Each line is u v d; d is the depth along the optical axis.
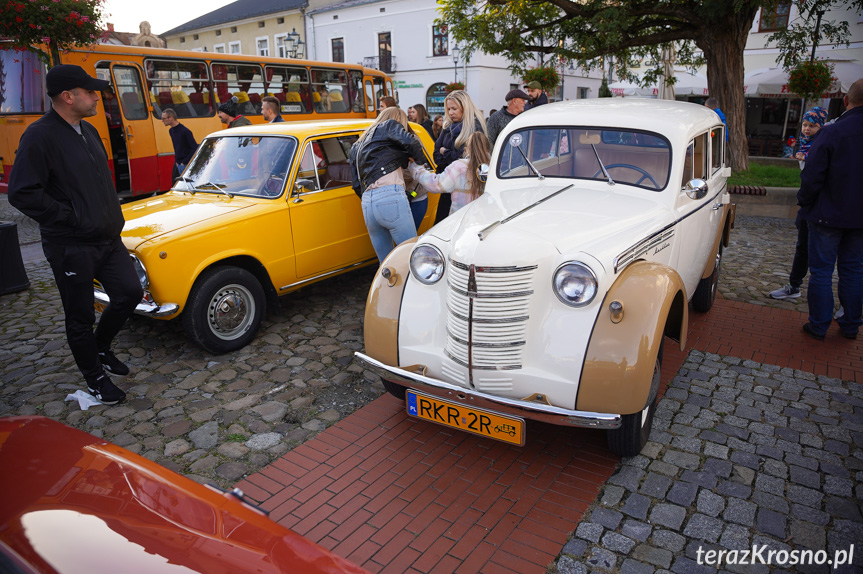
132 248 4.20
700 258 4.65
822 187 4.51
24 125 10.03
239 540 1.64
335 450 3.46
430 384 3.10
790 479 3.08
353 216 5.68
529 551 2.63
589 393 2.88
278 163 5.23
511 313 2.97
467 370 3.08
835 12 19.05
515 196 4.00
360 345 4.96
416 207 5.84
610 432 3.16
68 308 3.80
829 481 3.06
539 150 4.38
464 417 3.10
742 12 11.76
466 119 5.84
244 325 4.92
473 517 2.87
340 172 5.64
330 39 36.12
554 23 13.51
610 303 2.93
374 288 3.53
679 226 3.91
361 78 16.34
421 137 6.63
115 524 1.56
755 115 23.50
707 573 2.49
